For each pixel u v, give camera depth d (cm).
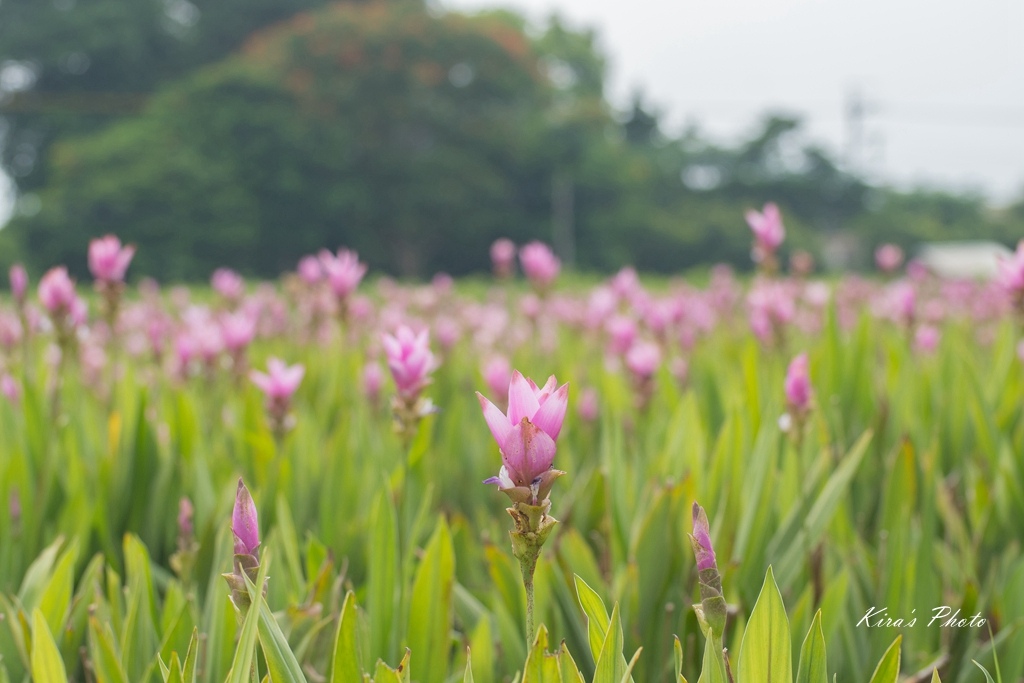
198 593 297
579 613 258
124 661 232
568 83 9394
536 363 643
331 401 519
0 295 1149
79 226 5716
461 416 460
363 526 329
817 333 780
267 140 6106
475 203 6838
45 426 384
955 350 516
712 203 8950
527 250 713
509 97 7150
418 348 289
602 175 7431
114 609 260
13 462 339
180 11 8250
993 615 278
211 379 520
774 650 176
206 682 223
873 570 308
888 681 188
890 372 506
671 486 269
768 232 551
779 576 277
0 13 7750
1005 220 10312
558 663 169
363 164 6544
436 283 1072
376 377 476
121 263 489
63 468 377
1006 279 460
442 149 6712
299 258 6444
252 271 6219
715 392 463
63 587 247
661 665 263
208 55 8106
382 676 176
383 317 802
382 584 239
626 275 742
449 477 428
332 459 350
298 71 6475
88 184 5806
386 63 6397
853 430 430
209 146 6128
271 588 256
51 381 452
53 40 7338
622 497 302
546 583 256
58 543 273
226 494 319
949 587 296
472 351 766
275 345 730
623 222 7550
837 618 251
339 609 246
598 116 7500
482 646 239
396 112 6506
